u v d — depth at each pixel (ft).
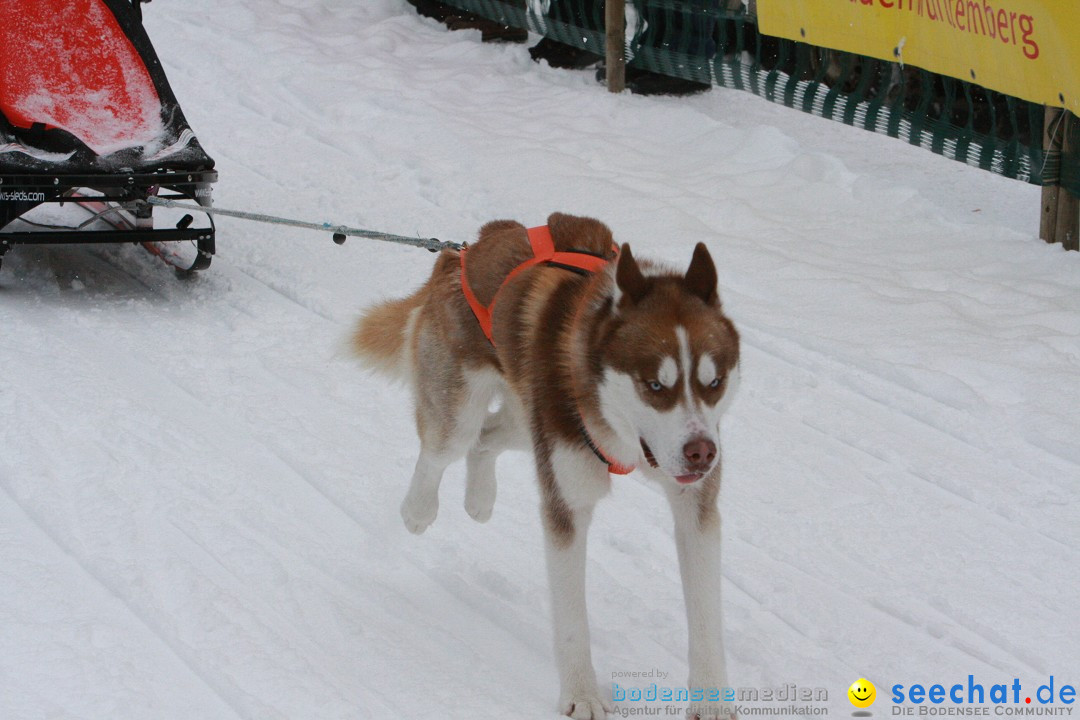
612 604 13.17
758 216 25.61
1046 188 23.91
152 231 21.40
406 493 15.30
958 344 19.45
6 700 10.58
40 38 23.54
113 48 23.86
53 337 19.58
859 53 27.04
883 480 16.08
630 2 34.30
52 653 11.34
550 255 12.46
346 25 40.55
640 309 10.61
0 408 16.74
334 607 12.77
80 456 15.55
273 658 11.55
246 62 36.65
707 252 10.84
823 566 14.05
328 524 14.69
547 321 11.68
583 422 10.97
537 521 15.10
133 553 13.37
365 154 29.94
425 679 11.54
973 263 23.26
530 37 39.42
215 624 12.05
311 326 20.75
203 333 20.29
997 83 23.67
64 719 10.36
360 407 17.94
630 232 24.39
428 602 13.16
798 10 28.45
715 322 10.61
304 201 27.02
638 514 15.30
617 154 29.53
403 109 32.35
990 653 12.42
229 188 27.78
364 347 15.43
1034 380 18.21
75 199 21.16
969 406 17.70
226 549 13.71
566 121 31.96
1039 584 13.70
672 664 12.07
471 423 13.38
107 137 22.45
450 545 14.33
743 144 29.60
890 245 24.29
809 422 17.61
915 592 13.53
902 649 12.42
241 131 31.76
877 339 19.76
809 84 29.50
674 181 27.76
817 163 27.96
